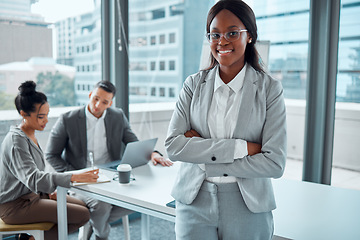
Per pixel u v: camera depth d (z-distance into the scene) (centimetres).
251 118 132
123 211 258
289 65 317
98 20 306
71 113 265
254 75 136
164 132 345
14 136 215
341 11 283
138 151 242
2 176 219
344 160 300
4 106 265
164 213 176
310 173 311
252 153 132
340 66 289
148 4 316
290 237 146
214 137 138
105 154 274
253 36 135
